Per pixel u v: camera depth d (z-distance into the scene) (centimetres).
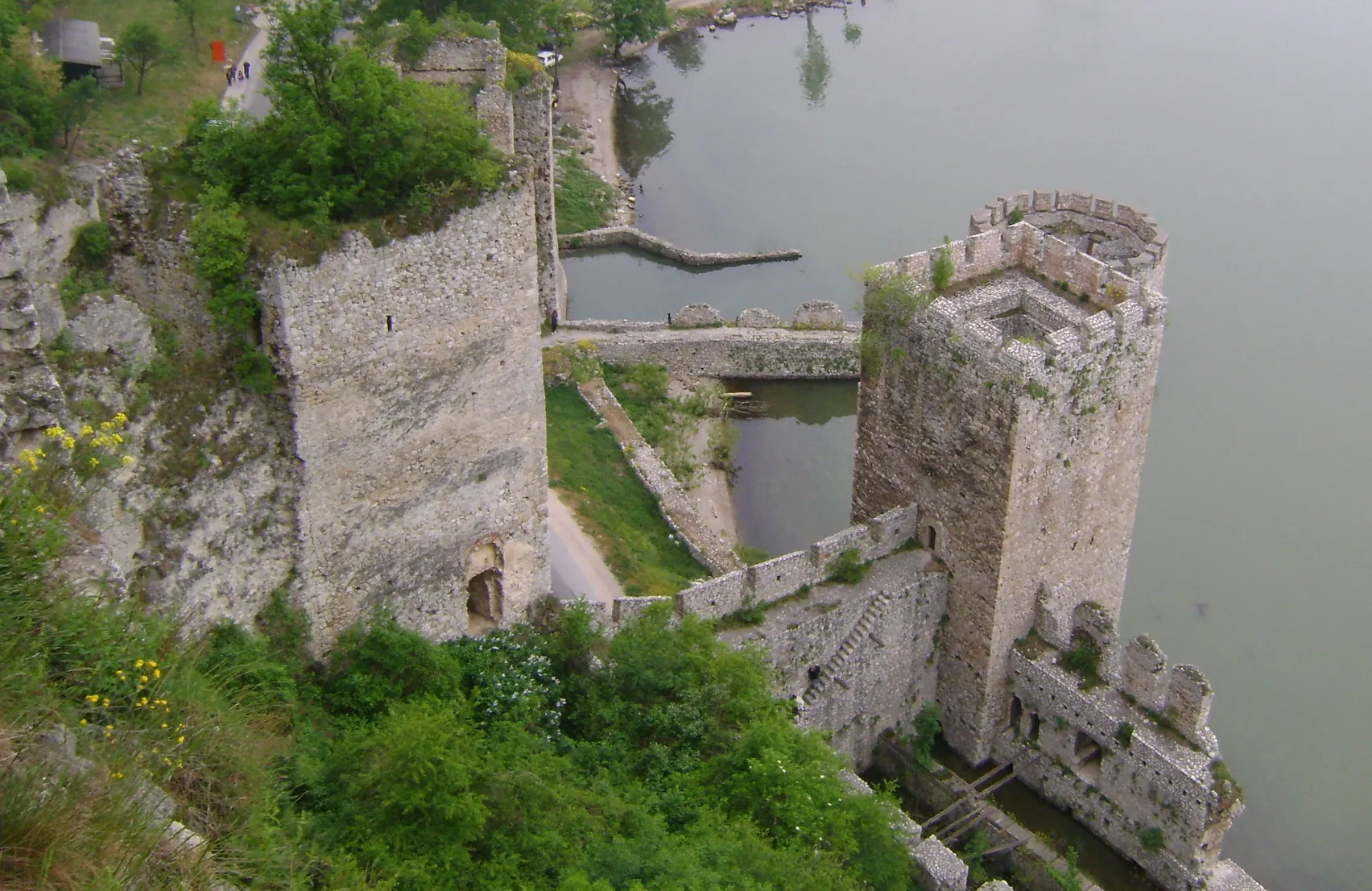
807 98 11494
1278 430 7044
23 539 2369
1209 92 10912
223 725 2472
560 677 3925
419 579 3788
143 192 3172
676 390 7150
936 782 4619
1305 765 5231
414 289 3400
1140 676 4297
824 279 8762
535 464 3938
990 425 4219
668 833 3300
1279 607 5981
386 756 3009
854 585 4544
